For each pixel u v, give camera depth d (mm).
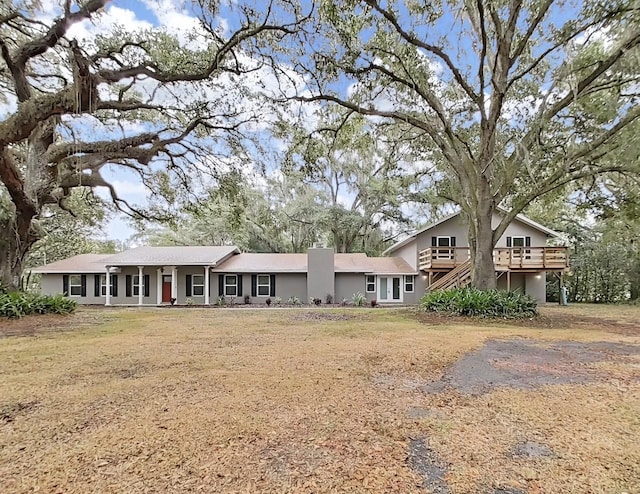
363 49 10383
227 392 4195
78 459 2717
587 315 13281
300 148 13492
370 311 14578
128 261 19188
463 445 2934
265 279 20203
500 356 6102
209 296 19938
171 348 6820
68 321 11336
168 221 17625
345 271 20000
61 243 24531
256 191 27109
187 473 2525
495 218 19609
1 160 10773
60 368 5348
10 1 9414
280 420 3402
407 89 12227
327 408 3703
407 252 22125
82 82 9219
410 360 5777
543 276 19719
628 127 11250
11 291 13055
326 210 27500
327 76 10906
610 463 2652
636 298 20828
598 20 8938
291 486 2375
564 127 12477
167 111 12852
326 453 2801
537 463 2656
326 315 13094
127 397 4047
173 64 10883
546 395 4145
